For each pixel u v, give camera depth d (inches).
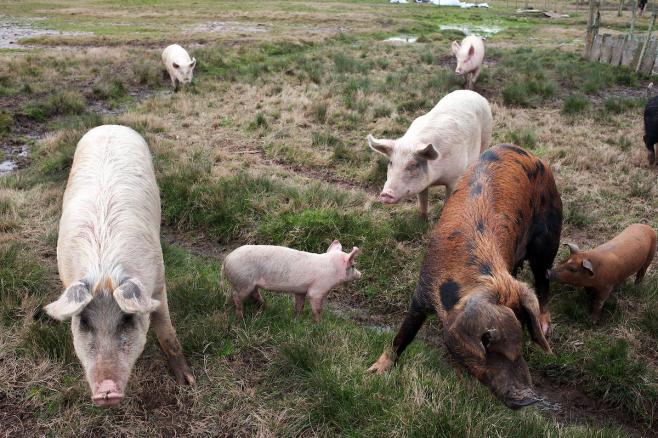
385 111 398.9
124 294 106.7
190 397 143.0
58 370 145.3
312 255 177.2
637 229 195.2
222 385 145.6
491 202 143.6
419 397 136.3
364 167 303.4
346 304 199.9
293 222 231.5
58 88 453.4
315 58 608.7
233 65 579.2
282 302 189.3
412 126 233.0
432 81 490.9
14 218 224.7
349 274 177.6
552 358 166.4
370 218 236.5
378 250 218.4
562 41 860.0
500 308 102.5
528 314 107.1
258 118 370.6
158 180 261.7
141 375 146.7
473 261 124.8
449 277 126.5
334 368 148.3
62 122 380.8
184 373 147.8
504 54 671.1
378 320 191.9
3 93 422.0
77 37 733.9
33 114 381.7
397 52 663.1
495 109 422.0
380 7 1419.8
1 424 131.2
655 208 259.8
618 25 1067.9
